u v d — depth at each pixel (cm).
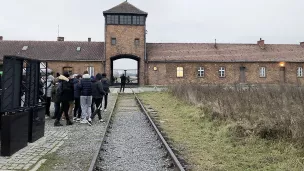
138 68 4922
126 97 3031
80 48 5031
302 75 5050
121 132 1229
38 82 1068
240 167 758
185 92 2297
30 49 4975
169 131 1230
